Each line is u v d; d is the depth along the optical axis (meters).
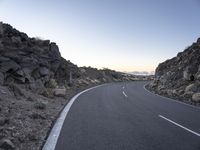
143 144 7.07
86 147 6.57
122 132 8.40
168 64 42.91
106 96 21.20
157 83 37.91
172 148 6.79
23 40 21.61
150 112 13.15
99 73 54.38
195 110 14.81
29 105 11.66
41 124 8.99
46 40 24.94
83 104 15.24
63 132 8.05
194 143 7.36
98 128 8.84
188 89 24.19
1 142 6.12
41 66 19.25
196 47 34.69
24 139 6.94
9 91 12.53
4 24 20.94
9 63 14.86
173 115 12.48
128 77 74.12
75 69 36.25
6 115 8.81
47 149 6.29
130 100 18.72
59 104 14.83
